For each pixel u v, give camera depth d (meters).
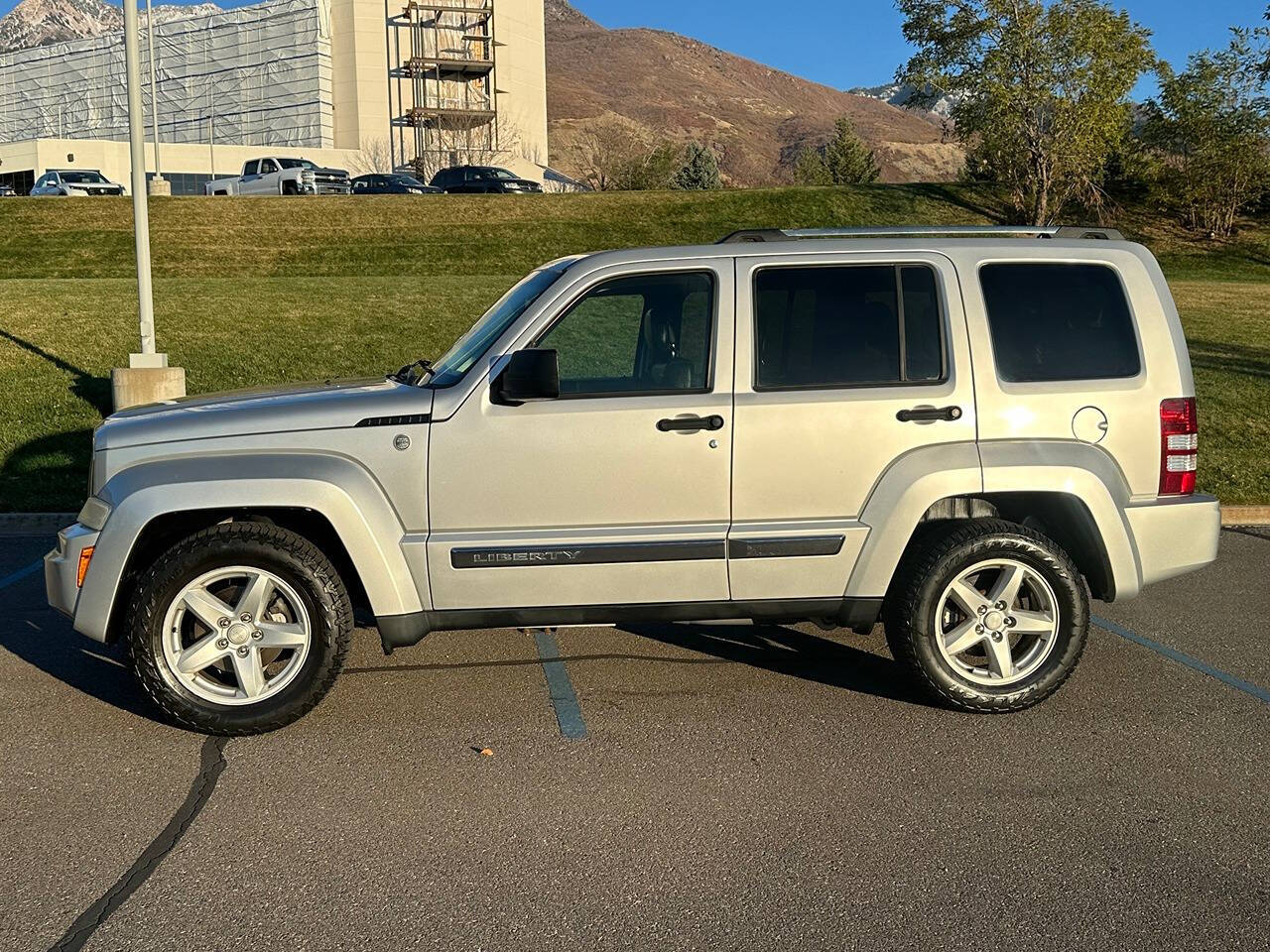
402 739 4.70
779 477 4.74
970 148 35.72
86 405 12.22
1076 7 30.95
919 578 4.80
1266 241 34.66
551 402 4.67
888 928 3.28
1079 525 4.92
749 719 4.92
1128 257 5.04
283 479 4.53
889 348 4.84
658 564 4.71
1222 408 12.48
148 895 3.46
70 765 4.44
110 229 29.45
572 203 33.72
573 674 5.52
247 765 4.45
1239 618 6.56
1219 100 34.50
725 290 4.78
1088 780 4.29
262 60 69.44
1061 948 3.18
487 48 68.12
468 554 4.62
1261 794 4.17
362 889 3.50
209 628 4.64
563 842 3.80
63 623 6.40
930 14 31.50
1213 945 3.19
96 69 77.38
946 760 4.48
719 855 3.71
